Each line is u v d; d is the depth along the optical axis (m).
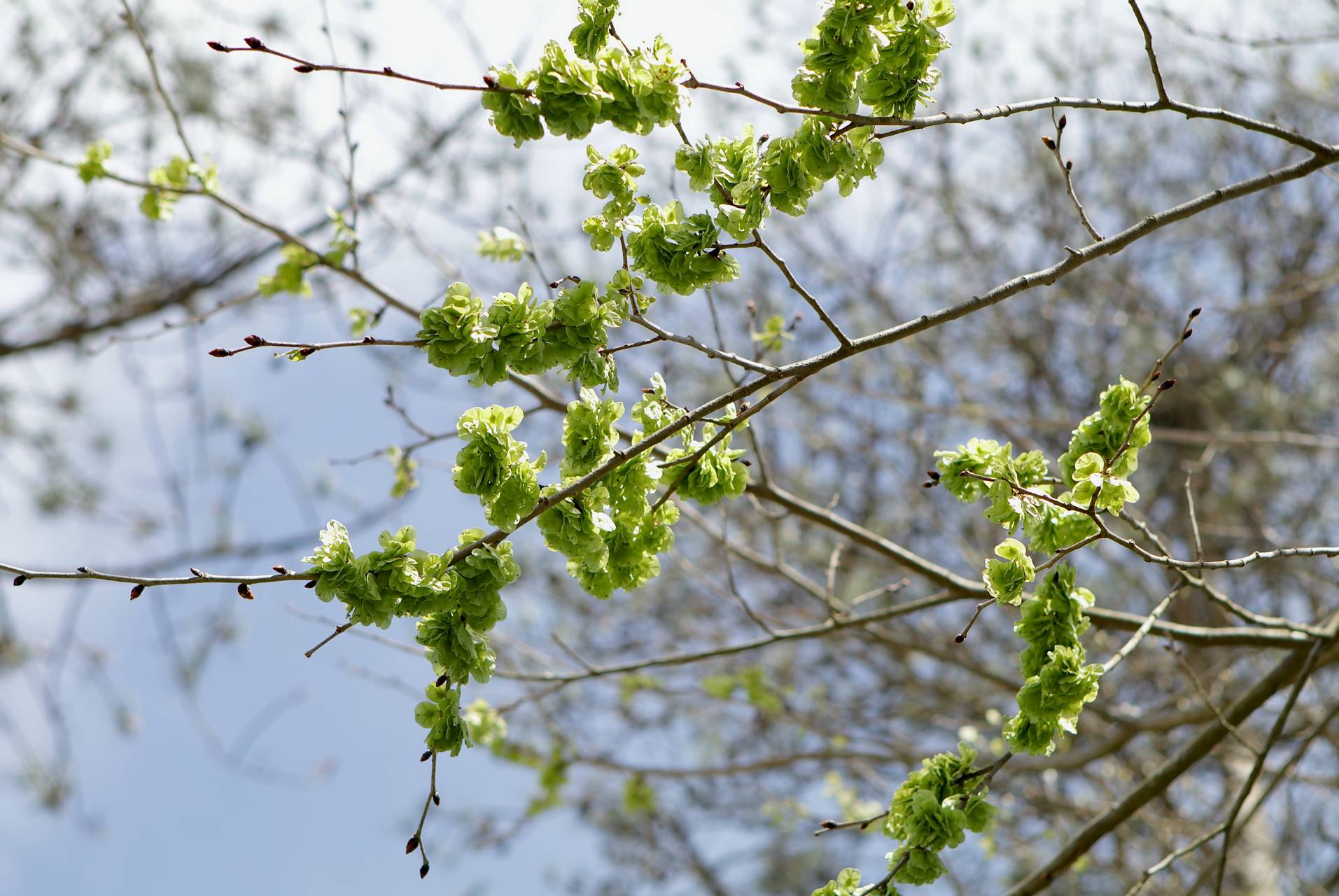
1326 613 4.98
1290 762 3.72
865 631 5.12
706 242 2.33
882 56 2.37
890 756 5.27
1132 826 6.64
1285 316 8.18
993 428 7.22
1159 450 8.38
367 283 4.24
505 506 2.19
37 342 6.74
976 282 8.57
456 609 2.14
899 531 7.75
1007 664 7.64
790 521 7.67
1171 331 8.29
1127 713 6.16
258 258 6.75
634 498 2.37
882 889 2.52
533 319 2.21
